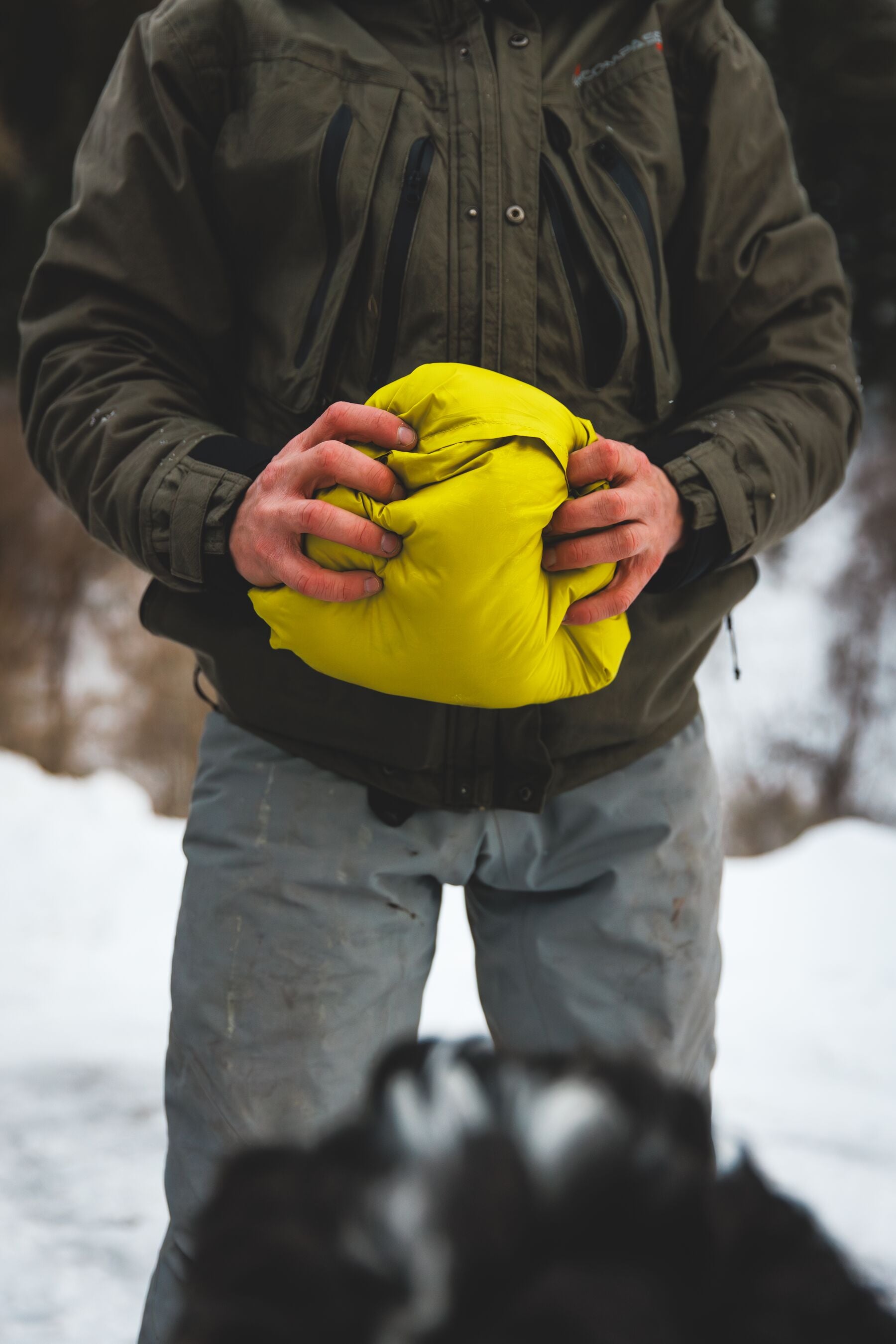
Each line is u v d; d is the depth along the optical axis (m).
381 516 1.21
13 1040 3.55
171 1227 1.48
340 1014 1.45
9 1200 2.45
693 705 1.63
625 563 1.32
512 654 1.23
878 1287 0.43
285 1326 0.38
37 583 15.13
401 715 1.42
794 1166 2.84
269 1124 1.43
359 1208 0.40
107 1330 2.00
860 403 1.64
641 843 1.53
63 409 1.49
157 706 15.10
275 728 1.48
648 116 1.51
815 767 16.73
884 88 12.48
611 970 1.53
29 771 5.57
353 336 1.43
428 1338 0.37
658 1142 0.41
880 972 4.07
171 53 1.48
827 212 13.09
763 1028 3.84
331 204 1.42
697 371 1.63
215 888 1.47
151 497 1.39
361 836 1.46
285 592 1.29
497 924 1.60
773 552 17.31
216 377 1.59
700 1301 0.38
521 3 1.47
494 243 1.41
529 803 1.45
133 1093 3.10
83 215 1.53
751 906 4.59
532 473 1.19
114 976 4.32
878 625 16.72
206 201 1.51
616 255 1.46
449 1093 0.43
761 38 12.21
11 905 4.68
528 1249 0.38
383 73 1.44
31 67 14.24
